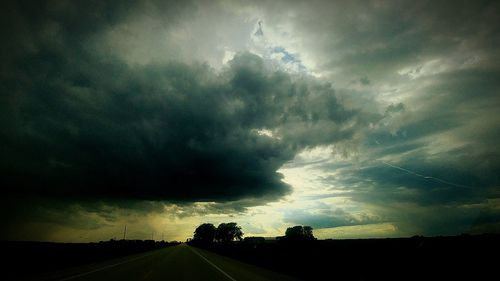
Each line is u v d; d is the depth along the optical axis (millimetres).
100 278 13812
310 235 78688
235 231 126562
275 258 26250
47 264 21094
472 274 10297
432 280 11398
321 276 16031
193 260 27844
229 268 20156
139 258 31172
